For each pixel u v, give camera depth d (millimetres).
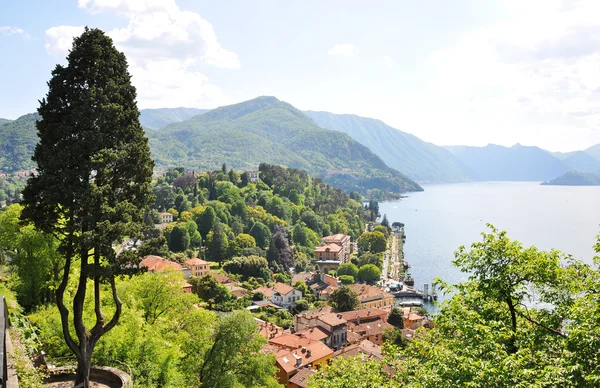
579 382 16266
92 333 26906
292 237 182500
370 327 100250
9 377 20875
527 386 16297
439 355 20375
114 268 26141
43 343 33031
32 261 48219
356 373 27422
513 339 22438
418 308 123438
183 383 37219
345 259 190000
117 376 28562
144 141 27984
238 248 151125
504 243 24578
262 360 48125
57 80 25469
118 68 26984
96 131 24984
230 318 45688
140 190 27906
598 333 17266
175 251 144875
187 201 187500
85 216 25047
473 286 26016
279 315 111562
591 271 23250
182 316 45000
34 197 24797
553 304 24219
